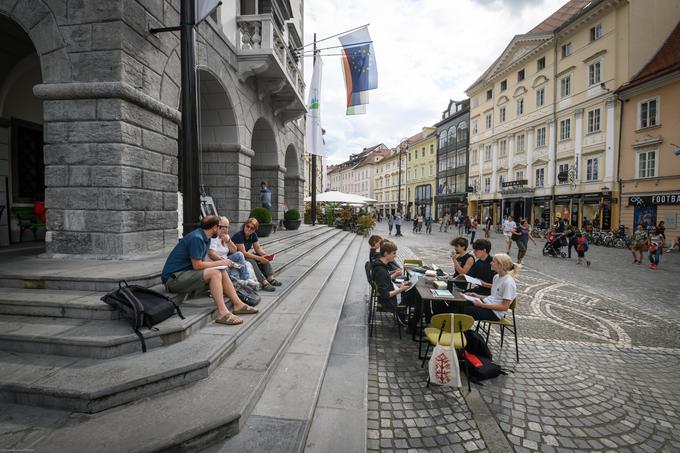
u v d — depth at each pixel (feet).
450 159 130.00
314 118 46.55
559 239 45.03
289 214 45.29
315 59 45.29
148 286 12.94
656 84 58.13
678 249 52.75
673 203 56.34
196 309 12.50
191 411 7.90
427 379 12.15
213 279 12.43
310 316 16.34
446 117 140.26
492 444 8.84
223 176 29.32
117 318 11.06
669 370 13.29
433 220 144.97
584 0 88.63
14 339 9.71
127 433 7.19
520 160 91.97
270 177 42.98
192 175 15.83
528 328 17.92
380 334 16.37
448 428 9.48
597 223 68.44
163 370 8.76
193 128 15.81
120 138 15.94
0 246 21.86
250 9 33.73
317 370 10.91
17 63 23.31
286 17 43.73
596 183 69.36
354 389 10.69
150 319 10.28
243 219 30.53
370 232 76.33
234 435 7.80
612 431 9.53
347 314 18.39
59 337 9.54
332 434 8.45
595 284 28.32
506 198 96.27
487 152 106.93
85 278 12.37
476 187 112.37
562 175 76.43
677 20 65.67
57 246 16.56
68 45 16.16
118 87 15.64
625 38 64.13
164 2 18.92
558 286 27.53
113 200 16.06
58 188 16.42
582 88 72.74
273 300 15.93
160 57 18.61
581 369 13.26
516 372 12.92
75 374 8.54
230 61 27.73
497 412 10.31
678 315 20.12
